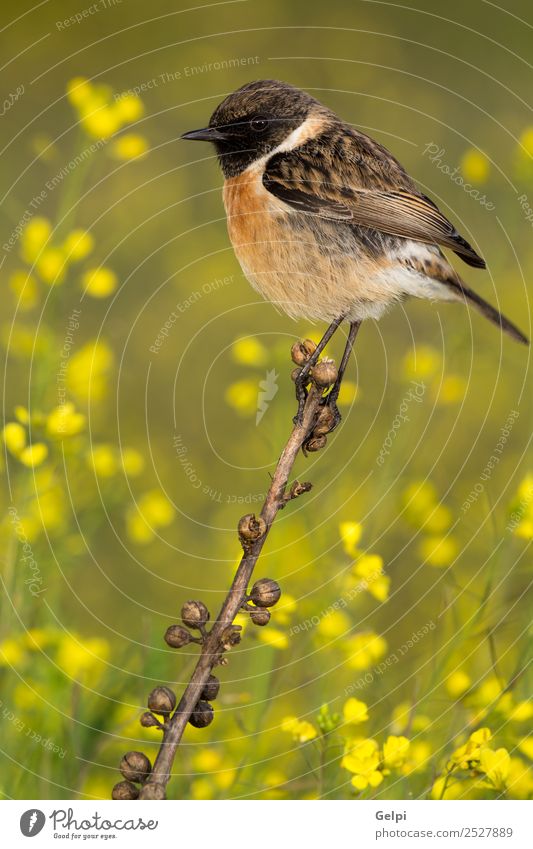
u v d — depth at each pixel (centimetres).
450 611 789
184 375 1545
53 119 1958
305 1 2255
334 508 936
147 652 750
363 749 618
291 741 787
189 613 466
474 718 690
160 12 2225
